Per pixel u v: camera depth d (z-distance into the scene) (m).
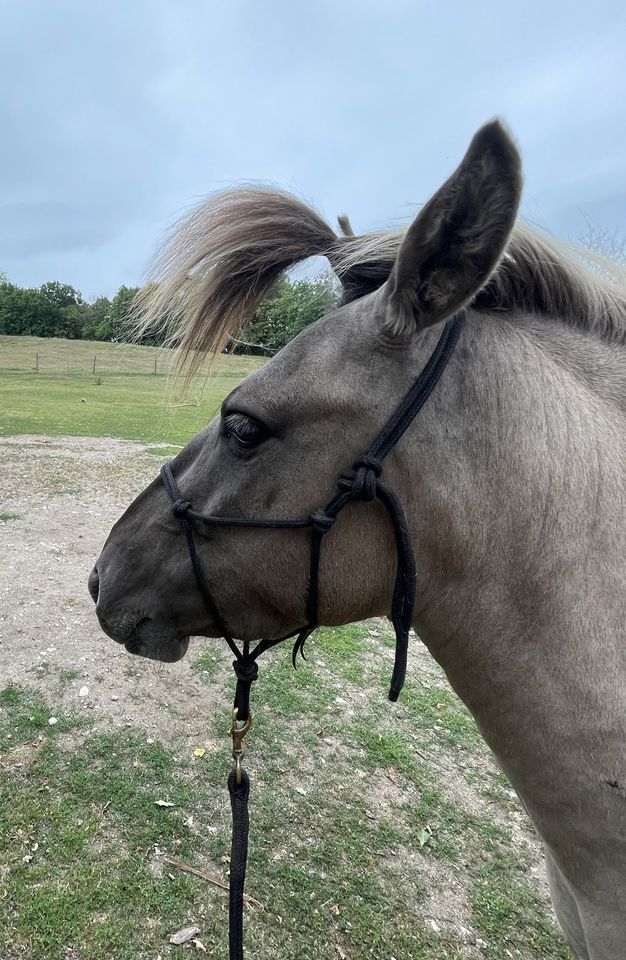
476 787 3.43
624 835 1.19
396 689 1.31
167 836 2.81
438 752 3.70
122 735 3.49
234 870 1.48
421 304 1.16
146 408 21.38
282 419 1.27
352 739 3.73
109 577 1.57
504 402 1.25
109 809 2.93
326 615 1.38
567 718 1.20
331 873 2.73
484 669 1.31
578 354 1.37
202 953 2.29
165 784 3.14
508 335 1.33
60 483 9.18
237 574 1.38
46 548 6.32
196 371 1.60
